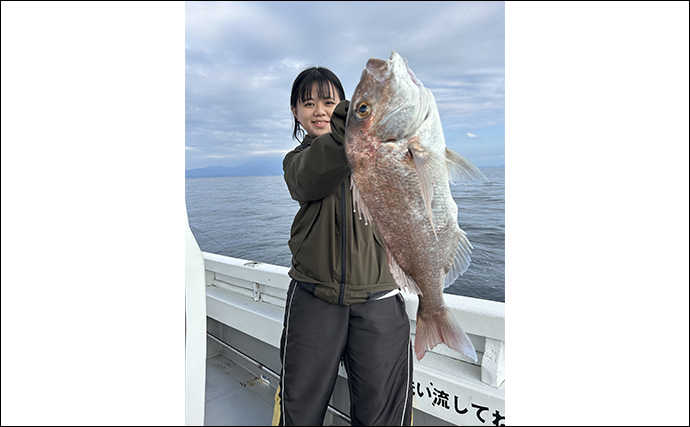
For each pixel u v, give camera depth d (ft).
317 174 2.84
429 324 2.91
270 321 4.50
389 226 2.60
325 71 3.59
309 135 3.63
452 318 2.90
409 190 2.53
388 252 2.65
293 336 3.47
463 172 2.49
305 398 3.37
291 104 3.82
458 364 3.81
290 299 3.65
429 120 2.44
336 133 2.69
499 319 3.47
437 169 2.49
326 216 3.31
